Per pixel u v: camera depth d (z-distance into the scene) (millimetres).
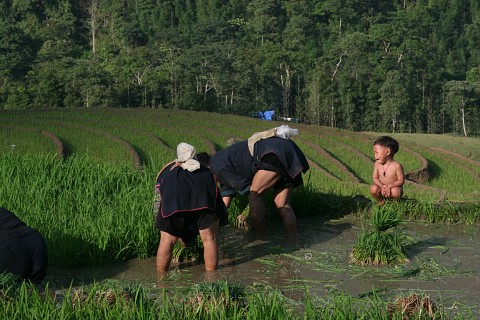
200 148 38656
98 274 8281
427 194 15617
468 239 9891
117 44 192875
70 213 10008
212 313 6059
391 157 11641
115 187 12234
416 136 78812
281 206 10266
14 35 173750
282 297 7027
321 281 7832
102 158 30891
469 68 185500
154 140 37375
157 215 8367
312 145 37906
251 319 5898
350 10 194625
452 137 80000
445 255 8977
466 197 15922
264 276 8094
